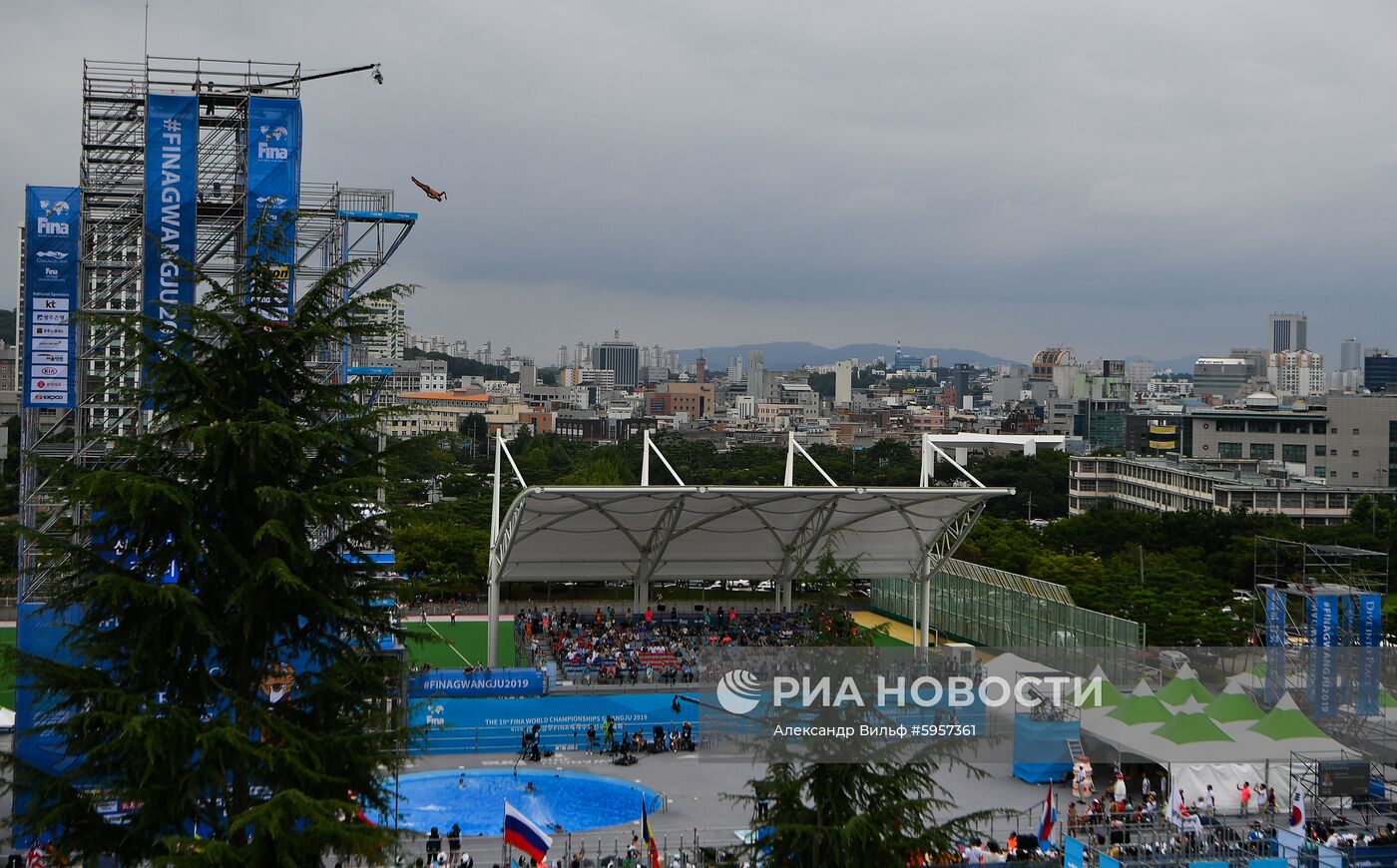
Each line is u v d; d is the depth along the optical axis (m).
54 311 72.94
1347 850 62.34
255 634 37.22
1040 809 75.62
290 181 80.25
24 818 33.97
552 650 113.31
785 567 130.75
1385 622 126.19
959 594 133.00
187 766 34.00
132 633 35.78
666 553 126.44
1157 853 64.88
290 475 38.31
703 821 73.88
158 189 75.94
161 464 37.38
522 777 83.12
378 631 39.56
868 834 40.69
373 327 40.06
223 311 45.88
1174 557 165.62
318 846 32.09
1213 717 81.94
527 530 115.94
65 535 41.00
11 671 35.25
